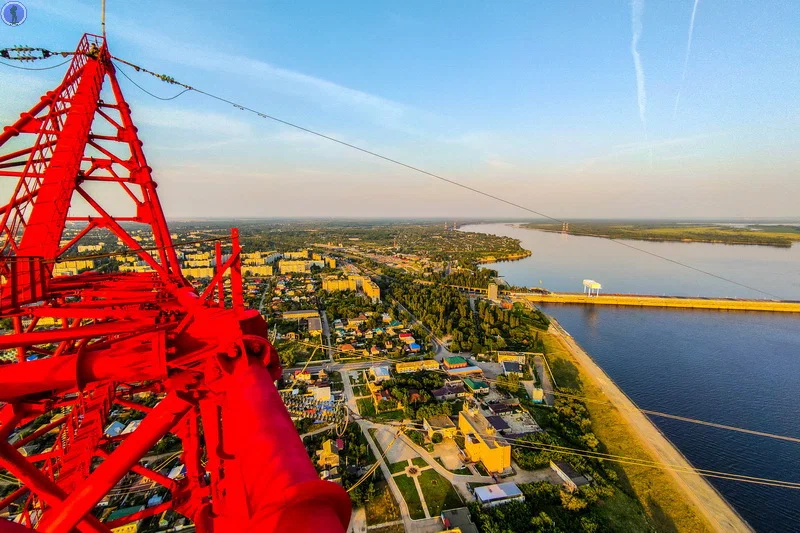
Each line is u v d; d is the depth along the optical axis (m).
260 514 2.94
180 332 6.06
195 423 10.93
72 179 13.02
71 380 4.92
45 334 5.46
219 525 5.32
